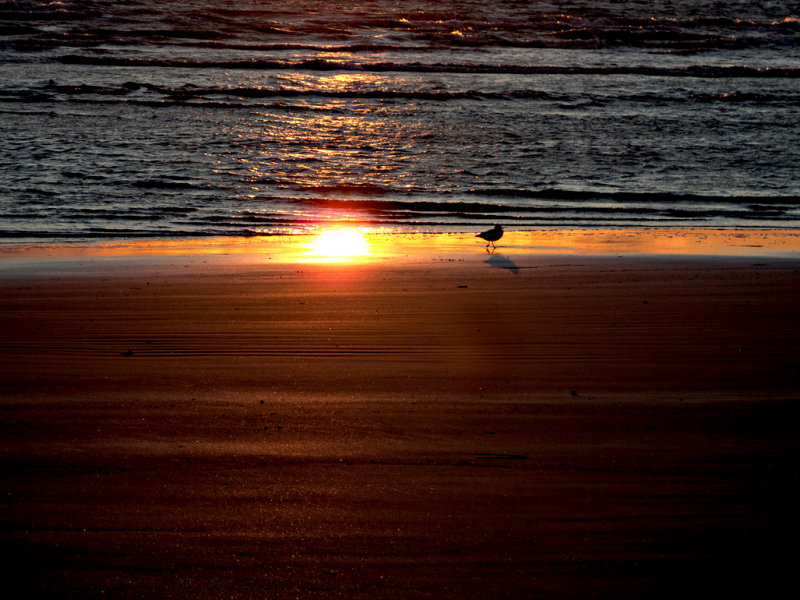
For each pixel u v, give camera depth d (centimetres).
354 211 6350
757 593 1420
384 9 17150
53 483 1741
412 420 2106
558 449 1930
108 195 6481
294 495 1708
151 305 3356
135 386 2344
